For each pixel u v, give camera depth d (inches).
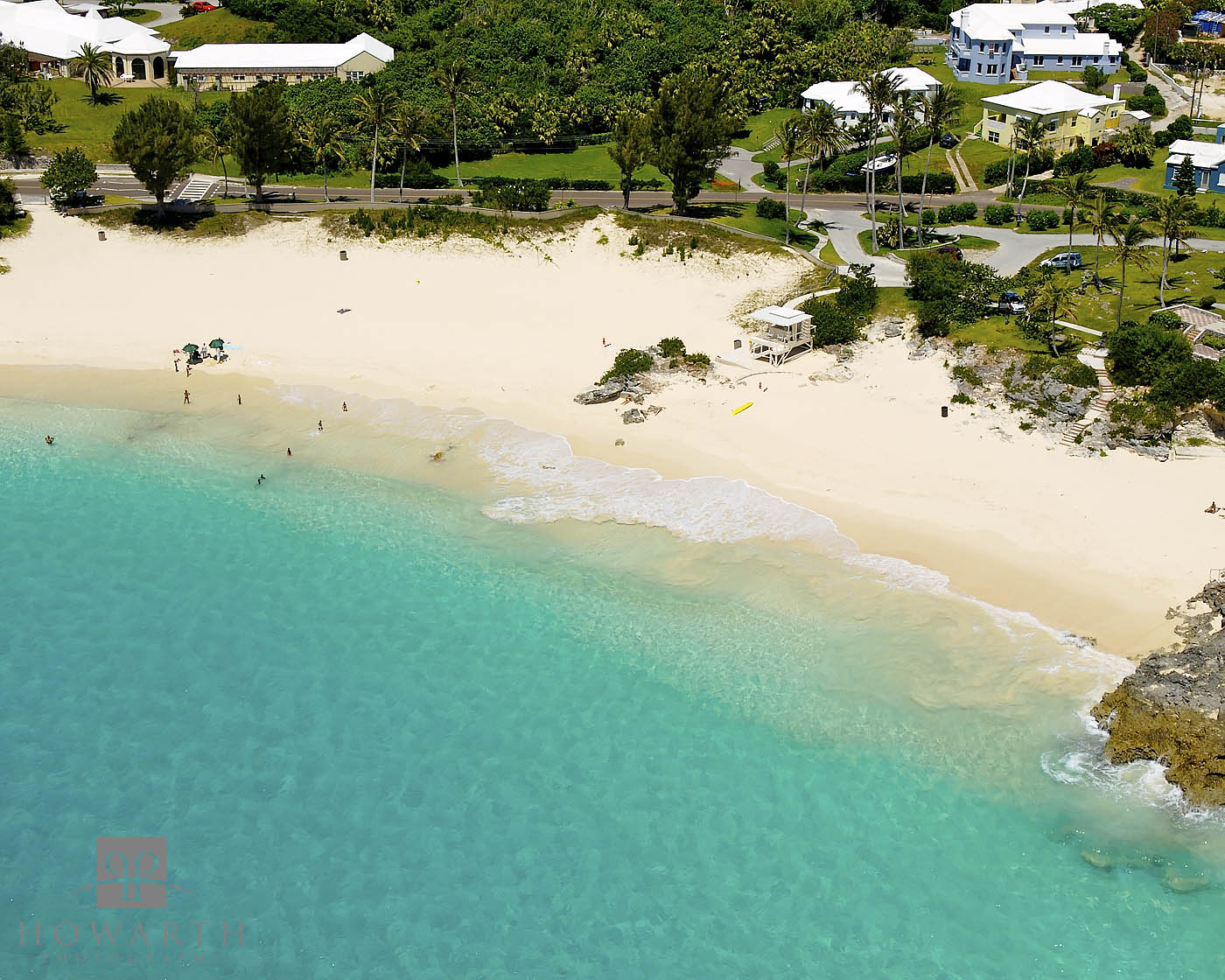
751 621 3107.8
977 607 3120.1
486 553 3405.5
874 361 4377.5
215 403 4237.2
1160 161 6382.9
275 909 2365.9
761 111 7701.8
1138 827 2507.4
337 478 3779.5
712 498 3614.7
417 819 2559.1
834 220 5910.4
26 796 2608.3
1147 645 2945.4
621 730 2787.9
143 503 3656.5
